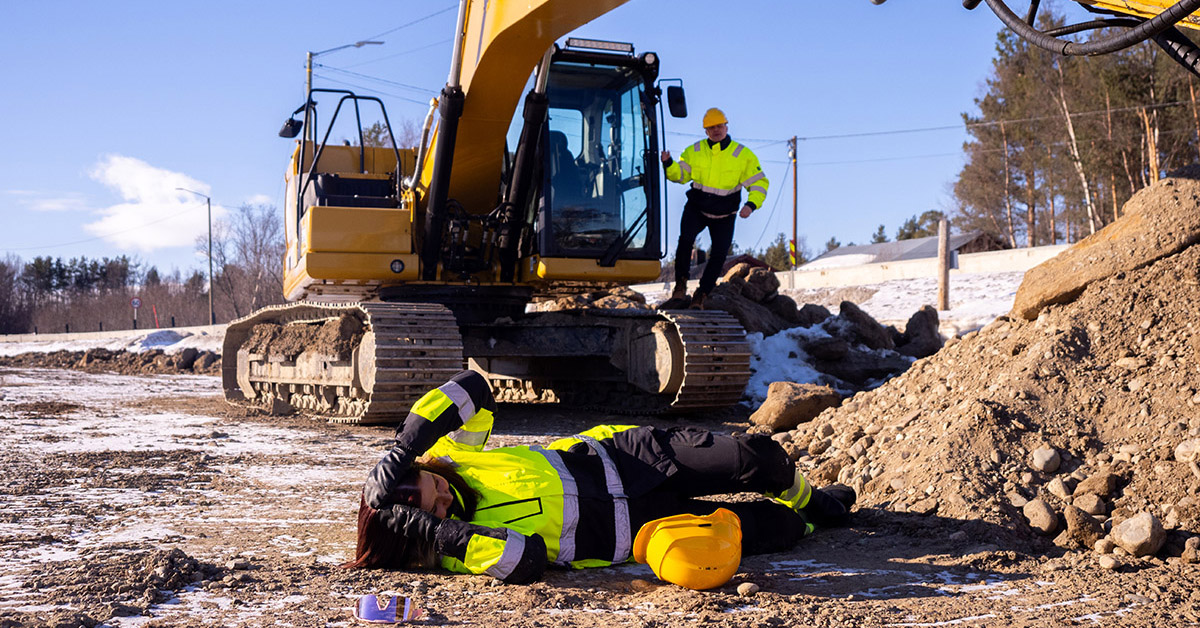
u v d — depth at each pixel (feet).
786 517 14.83
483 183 33.45
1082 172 155.02
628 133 34.24
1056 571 13.16
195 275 261.65
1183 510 14.29
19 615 11.16
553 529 13.10
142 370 87.30
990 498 15.67
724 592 12.34
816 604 11.76
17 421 36.17
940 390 20.89
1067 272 21.17
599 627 10.93
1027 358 19.44
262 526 17.06
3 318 266.57
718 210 34.86
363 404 32.94
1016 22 14.80
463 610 11.66
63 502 19.27
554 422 34.88
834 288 95.40
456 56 29.89
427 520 12.59
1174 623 10.96
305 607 11.73
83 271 342.44
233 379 47.57
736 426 33.01
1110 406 17.53
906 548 14.65
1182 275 19.65
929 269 95.25
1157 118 143.84
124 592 12.21
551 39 26.99
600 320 37.14
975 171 192.75
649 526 13.16
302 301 40.83
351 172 40.52
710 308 45.75
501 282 35.91
